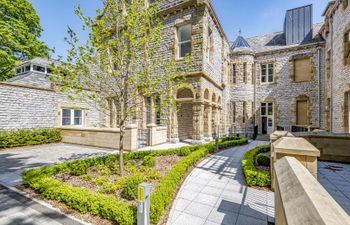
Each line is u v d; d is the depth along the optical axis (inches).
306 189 53.0
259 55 673.0
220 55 604.1
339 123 424.2
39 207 144.9
